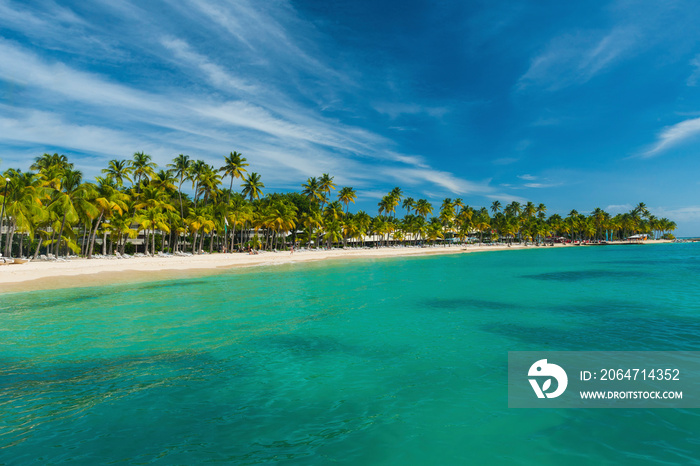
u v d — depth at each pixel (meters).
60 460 6.36
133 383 9.81
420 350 12.49
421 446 6.72
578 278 35.19
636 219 184.38
